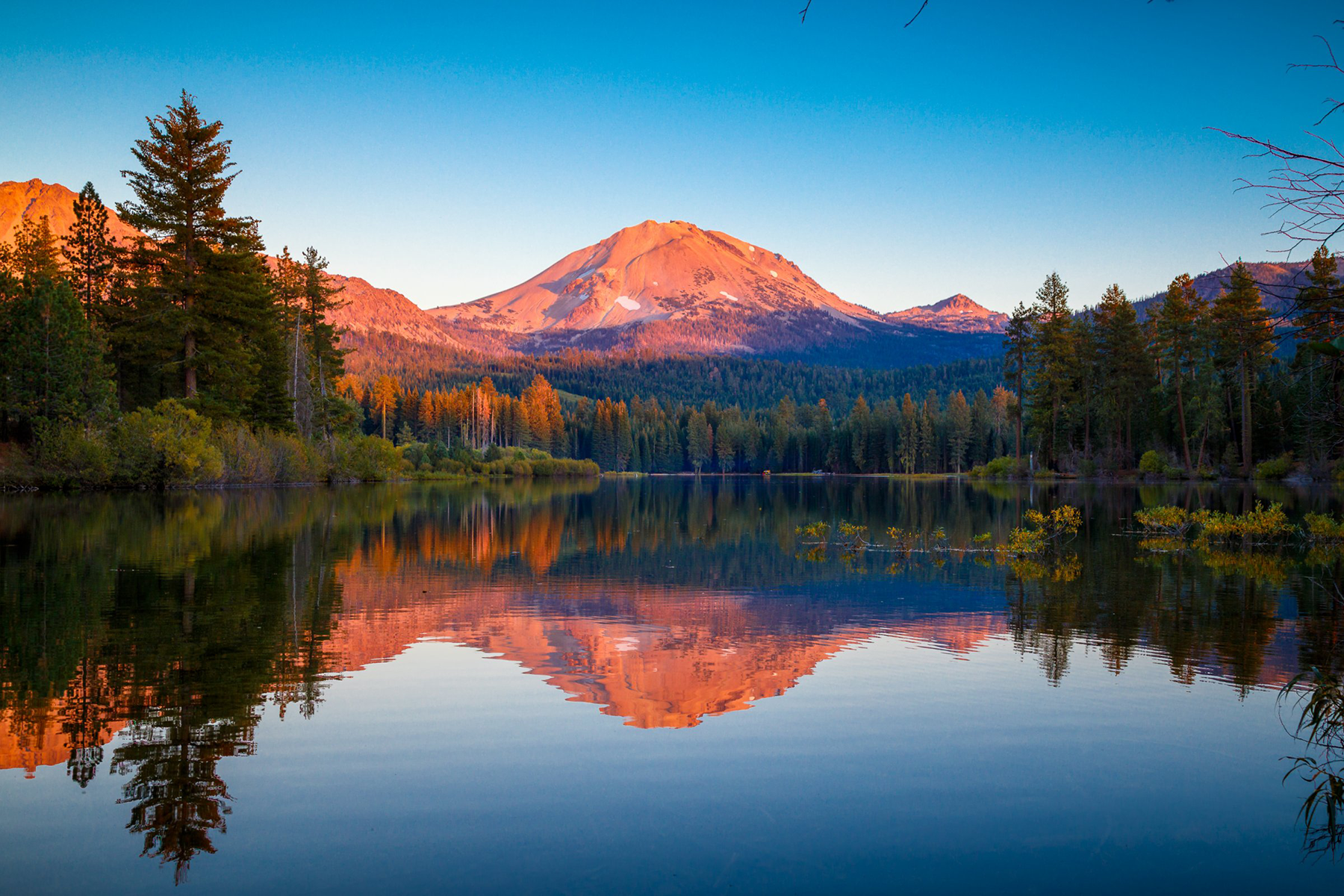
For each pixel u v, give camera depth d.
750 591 16.33
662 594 16.03
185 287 46.38
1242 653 11.09
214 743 7.48
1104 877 5.36
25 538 21.84
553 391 189.62
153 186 46.19
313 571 17.64
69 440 41.62
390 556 20.56
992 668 10.34
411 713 8.41
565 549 23.58
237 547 21.22
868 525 32.41
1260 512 24.17
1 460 40.94
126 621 12.27
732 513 40.84
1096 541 24.62
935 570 19.42
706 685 9.62
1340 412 5.56
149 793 6.41
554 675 9.97
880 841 5.81
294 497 43.66
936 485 86.06
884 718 8.45
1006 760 7.32
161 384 54.84
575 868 5.36
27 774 6.73
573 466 129.88
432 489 64.69
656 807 6.30
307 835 5.77
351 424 76.31
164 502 36.44
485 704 8.77
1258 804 6.46
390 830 5.86
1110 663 10.64
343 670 10.00
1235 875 5.40
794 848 5.68
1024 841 5.83
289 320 66.12
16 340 41.97
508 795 6.48
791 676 10.01
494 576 18.02
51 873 5.21
